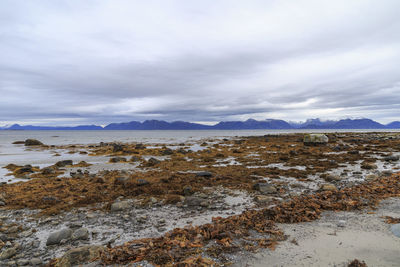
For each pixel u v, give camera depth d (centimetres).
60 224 853
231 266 471
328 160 2183
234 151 3234
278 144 4338
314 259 492
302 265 470
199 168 2005
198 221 827
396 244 544
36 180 1617
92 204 1083
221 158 2698
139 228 787
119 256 523
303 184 1339
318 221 736
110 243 671
